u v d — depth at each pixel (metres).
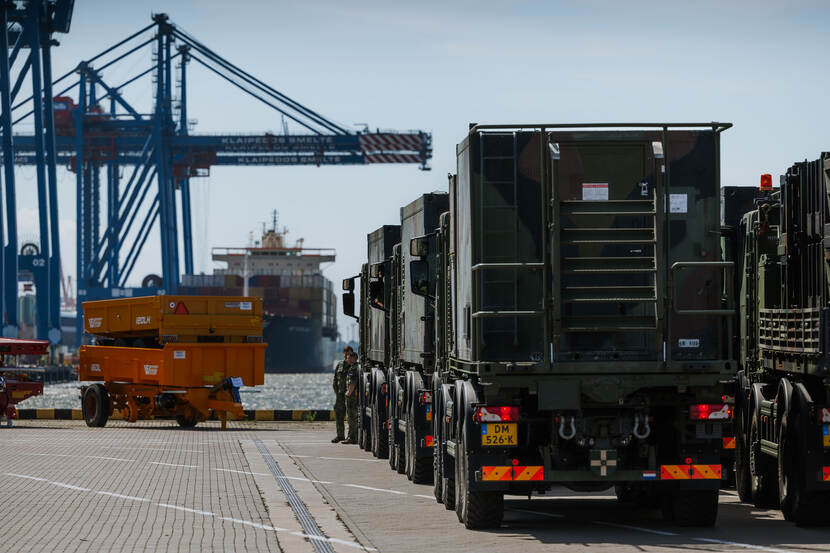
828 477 30.38
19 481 43.94
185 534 29.97
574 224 29.55
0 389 82.06
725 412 29.61
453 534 30.31
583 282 29.47
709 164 29.66
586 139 29.59
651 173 29.67
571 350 29.39
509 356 29.45
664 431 30.80
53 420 93.75
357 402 66.38
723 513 35.34
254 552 26.94
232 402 78.38
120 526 31.55
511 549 27.38
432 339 41.78
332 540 29.09
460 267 32.28
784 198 33.38
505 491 31.06
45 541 28.61
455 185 33.47
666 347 29.34
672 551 26.83
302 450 61.69
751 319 37.62
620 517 34.28
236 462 52.78
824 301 30.22
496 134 29.70
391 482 45.00
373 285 49.91
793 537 29.39
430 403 43.41
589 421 29.53
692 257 29.55
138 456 56.00
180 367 77.81
